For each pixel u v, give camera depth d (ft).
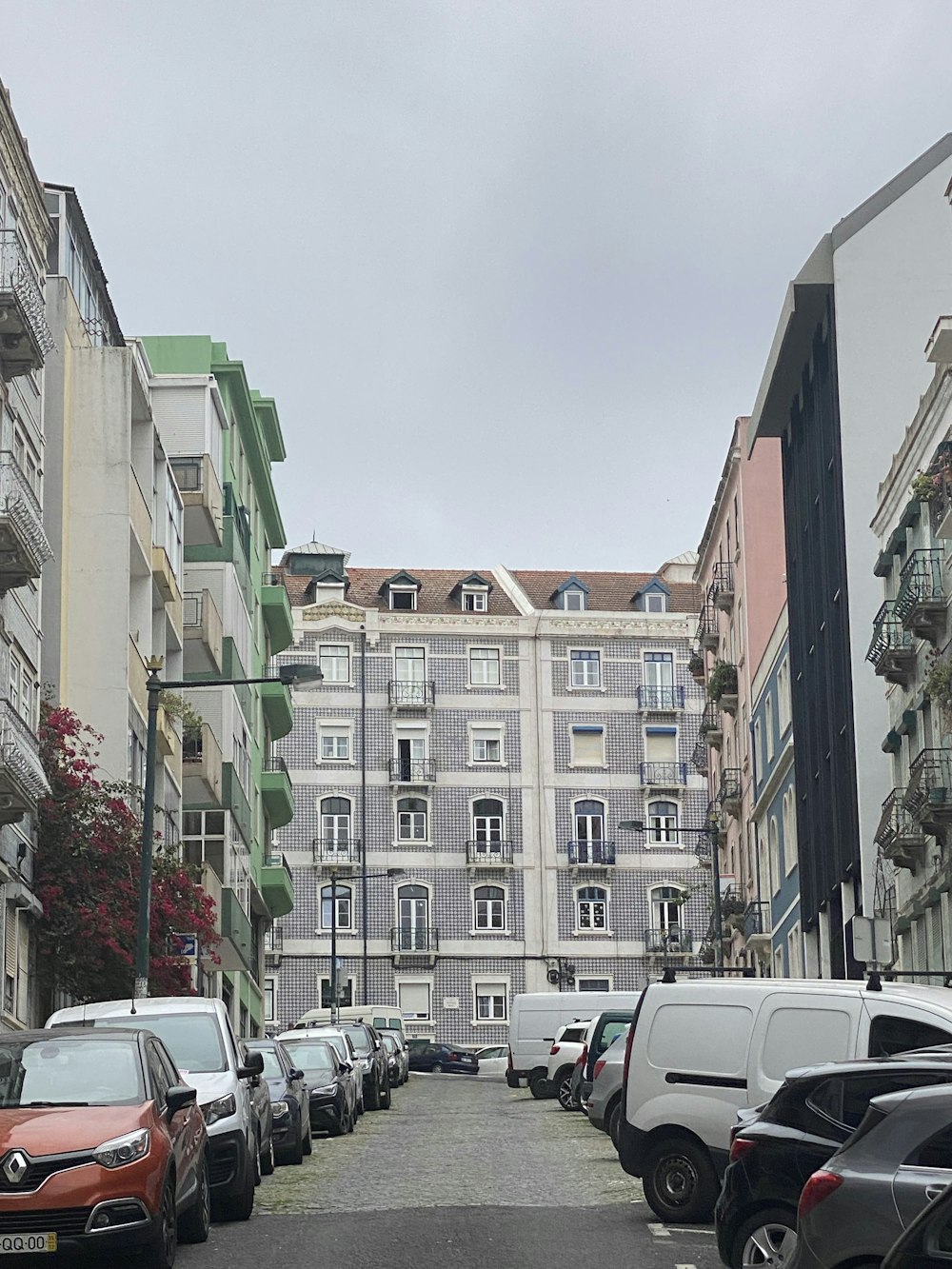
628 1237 50.60
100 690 123.44
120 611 124.06
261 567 221.46
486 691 292.81
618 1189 64.54
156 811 136.98
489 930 285.43
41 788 99.19
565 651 295.69
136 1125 44.32
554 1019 165.17
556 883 287.89
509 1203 59.72
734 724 219.20
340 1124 101.24
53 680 120.26
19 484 97.50
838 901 150.00
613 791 291.79
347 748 289.12
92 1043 48.62
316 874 284.41
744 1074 53.67
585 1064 104.53
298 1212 58.49
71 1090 46.75
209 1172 56.03
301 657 290.76
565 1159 80.02
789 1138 39.52
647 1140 54.80
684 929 288.30
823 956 156.25
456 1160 79.82
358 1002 281.33
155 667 100.48
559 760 291.79
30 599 110.32
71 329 126.62
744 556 204.23
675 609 311.88
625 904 288.71
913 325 147.43
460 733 291.38
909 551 126.72
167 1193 44.75
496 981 284.20
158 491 143.02
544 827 289.33
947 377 114.11
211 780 159.43
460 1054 254.27
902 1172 30.25
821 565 155.84
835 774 146.92
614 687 295.07
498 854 287.89
